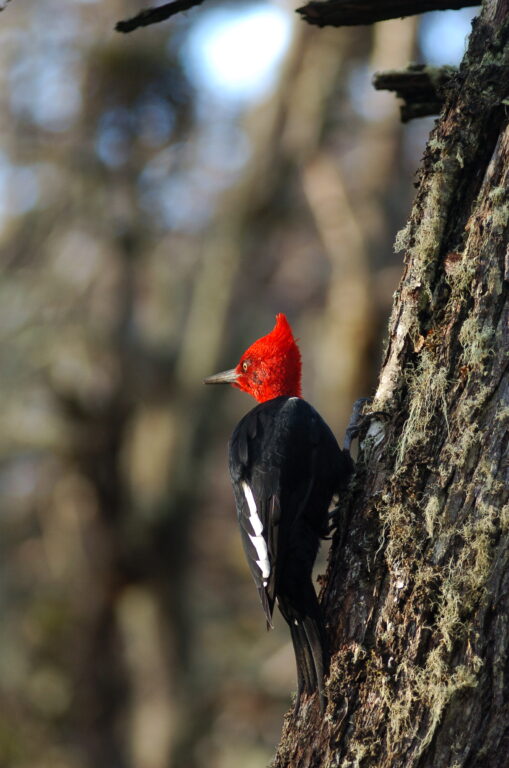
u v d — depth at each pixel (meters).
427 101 6.41
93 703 16.59
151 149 17.52
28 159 17.55
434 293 4.73
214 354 17.38
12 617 16.94
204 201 18.92
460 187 4.74
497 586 4.16
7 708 16.41
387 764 4.20
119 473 16.59
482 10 4.84
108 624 16.86
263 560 5.46
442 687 4.14
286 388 6.77
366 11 6.04
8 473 17.38
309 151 17.61
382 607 4.40
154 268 18.11
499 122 4.66
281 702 17.30
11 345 16.70
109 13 17.05
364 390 16.55
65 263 17.33
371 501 4.62
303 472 5.73
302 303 19.91
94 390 16.52
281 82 17.88
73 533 16.78
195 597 17.75
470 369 4.41
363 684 4.36
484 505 4.23
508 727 4.09
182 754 16.36
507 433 4.27
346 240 16.94
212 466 19.36
